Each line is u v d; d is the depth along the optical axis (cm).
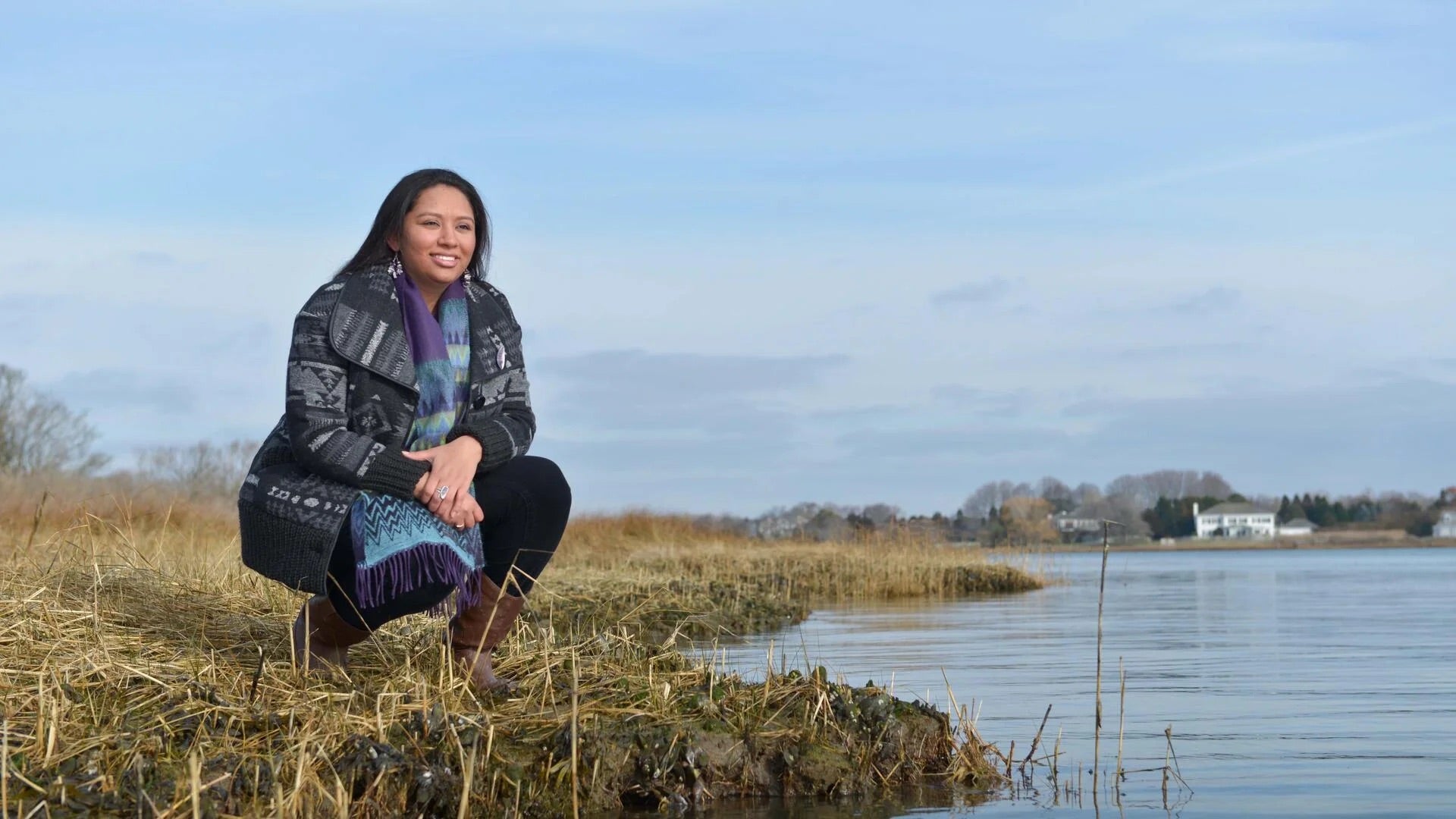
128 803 324
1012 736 514
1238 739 506
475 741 376
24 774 335
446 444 411
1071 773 444
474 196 429
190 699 398
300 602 558
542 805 383
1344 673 724
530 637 528
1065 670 732
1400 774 434
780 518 2419
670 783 401
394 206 417
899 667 734
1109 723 544
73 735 367
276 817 327
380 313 412
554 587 1096
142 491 1492
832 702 453
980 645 877
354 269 421
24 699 388
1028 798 407
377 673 453
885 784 427
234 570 644
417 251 416
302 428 398
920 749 452
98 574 521
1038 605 1370
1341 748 483
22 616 467
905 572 1709
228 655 457
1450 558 4759
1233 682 682
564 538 2105
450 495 397
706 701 442
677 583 1263
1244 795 403
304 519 397
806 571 1723
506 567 432
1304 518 7406
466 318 432
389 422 412
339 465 394
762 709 448
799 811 392
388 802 360
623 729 410
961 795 414
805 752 423
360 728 386
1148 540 6781
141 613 509
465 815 355
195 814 306
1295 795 403
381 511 398
